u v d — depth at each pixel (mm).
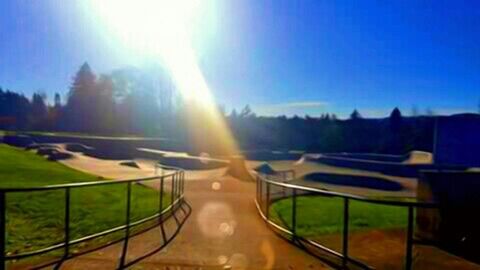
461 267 6715
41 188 6191
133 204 14148
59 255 6906
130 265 6488
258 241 8414
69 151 45562
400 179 30062
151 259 6887
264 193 17812
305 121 70500
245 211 13023
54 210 12070
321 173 32812
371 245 8258
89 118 84375
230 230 9625
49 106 85938
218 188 21594
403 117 61969
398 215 12992
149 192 17797
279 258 7098
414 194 23891
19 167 23312
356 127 65312
